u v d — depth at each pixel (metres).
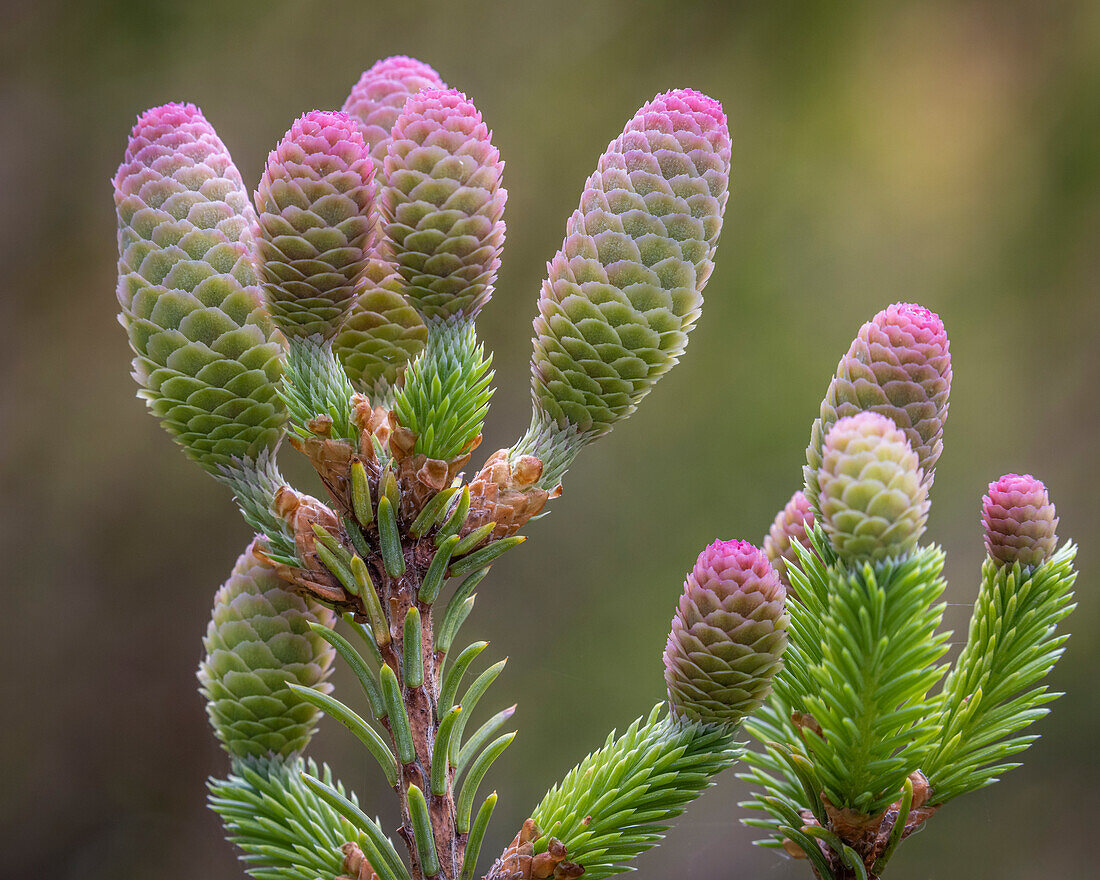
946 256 1.60
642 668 1.46
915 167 1.62
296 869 0.54
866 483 0.52
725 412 1.54
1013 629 0.55
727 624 0.54
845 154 1.63
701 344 1.56
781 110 1.64
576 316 0.54
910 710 0.53
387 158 0.54
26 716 1.49
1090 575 1.47
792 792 0.55
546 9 1.66
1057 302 1.59
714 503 1.51
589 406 0.55
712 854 1.25
